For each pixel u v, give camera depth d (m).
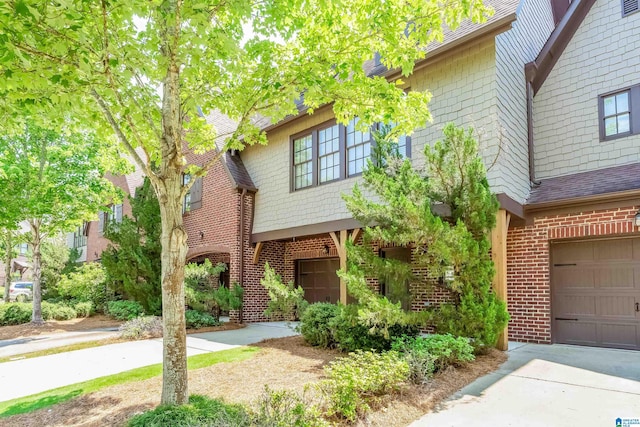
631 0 8.95
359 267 7.13
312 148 11.98
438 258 6.69
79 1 3.68
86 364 7.42
